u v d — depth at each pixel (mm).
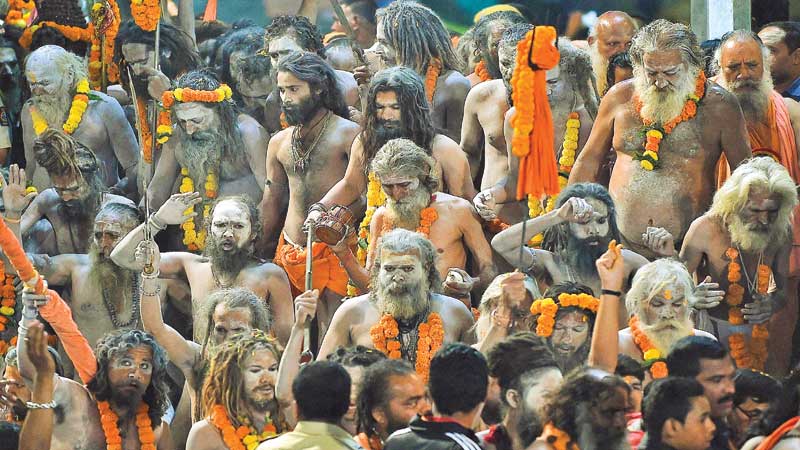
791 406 17031
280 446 16641
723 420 17750
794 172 23875
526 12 32219
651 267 20422
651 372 20078
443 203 22734
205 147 24859
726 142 22422
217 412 19734
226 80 26484
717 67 24219
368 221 23359
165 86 24828
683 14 31500
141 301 21281
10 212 22328
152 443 20016
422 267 21047
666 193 22484
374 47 26953
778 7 29562
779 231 21750
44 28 27312
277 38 25844
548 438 16109
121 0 29734
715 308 22078
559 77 23891
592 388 16047
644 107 22484
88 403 19984
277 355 19859
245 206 23281
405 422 17500
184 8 27734
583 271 21656
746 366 21875
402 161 22359
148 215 22688
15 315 23688
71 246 24391
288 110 24359
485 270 22688
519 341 17531
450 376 16547
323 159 24438
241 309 21312
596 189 21719
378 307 21156
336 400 16781
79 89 25922
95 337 23594
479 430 18828
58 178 24156
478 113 24625
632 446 17141
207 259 23562
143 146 25297
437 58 25516
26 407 19828
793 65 25516
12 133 27031
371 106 23469
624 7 31875
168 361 21469
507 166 24297
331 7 31406
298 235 24578
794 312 22328
